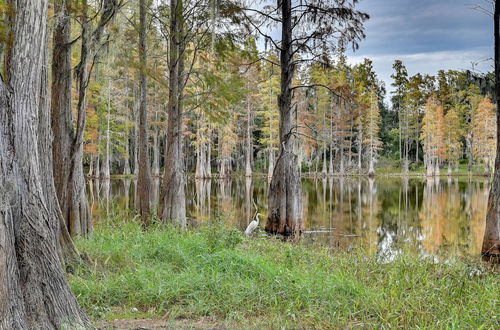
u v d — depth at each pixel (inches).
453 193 1139.3
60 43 366.0
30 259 151.4
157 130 1742.1
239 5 582.6
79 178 371.2
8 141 149.5
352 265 322.7
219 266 259.4
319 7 621.6
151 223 506.0
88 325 163.5
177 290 221.6
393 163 2305.6
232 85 589.9
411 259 354.0
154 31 625.0
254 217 709.3
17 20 157.3
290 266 293.4
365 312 212.2
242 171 2140.7
